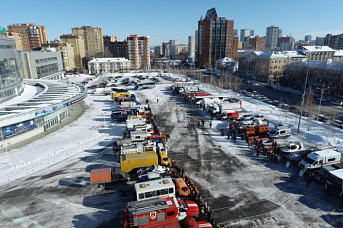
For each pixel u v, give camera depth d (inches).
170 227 721.6
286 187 994.1
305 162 1107.3
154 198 792.9
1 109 1604.3
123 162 1069.1
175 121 1925.4
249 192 957.8
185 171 1131.3
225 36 6688.0
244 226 770.2
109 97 2918.3
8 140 1434.5
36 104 1756.9
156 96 2952.8
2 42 1781.5
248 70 4771.2
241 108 2182.6
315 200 906.1
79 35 7485.2
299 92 3184.1
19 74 2137.1
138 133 1429.6
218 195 939.3
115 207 871.7
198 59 7440.9
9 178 1072.2
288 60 4178.2
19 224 786.8
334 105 2480.3
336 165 1023.6
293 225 774.5
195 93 2714.1
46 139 1539.1
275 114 2110.0
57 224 785.6
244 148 1393.9
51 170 1142.3
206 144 1456.7
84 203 894.4
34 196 938.1
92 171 1002.1
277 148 1311.5
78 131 1692.9
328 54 5000.0
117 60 6067.9
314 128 1718.8
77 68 6471.5
